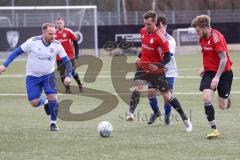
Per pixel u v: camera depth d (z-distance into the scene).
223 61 24.62
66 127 29.23
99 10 122.44
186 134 26.80
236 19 104.06
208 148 23.34
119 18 100.19
